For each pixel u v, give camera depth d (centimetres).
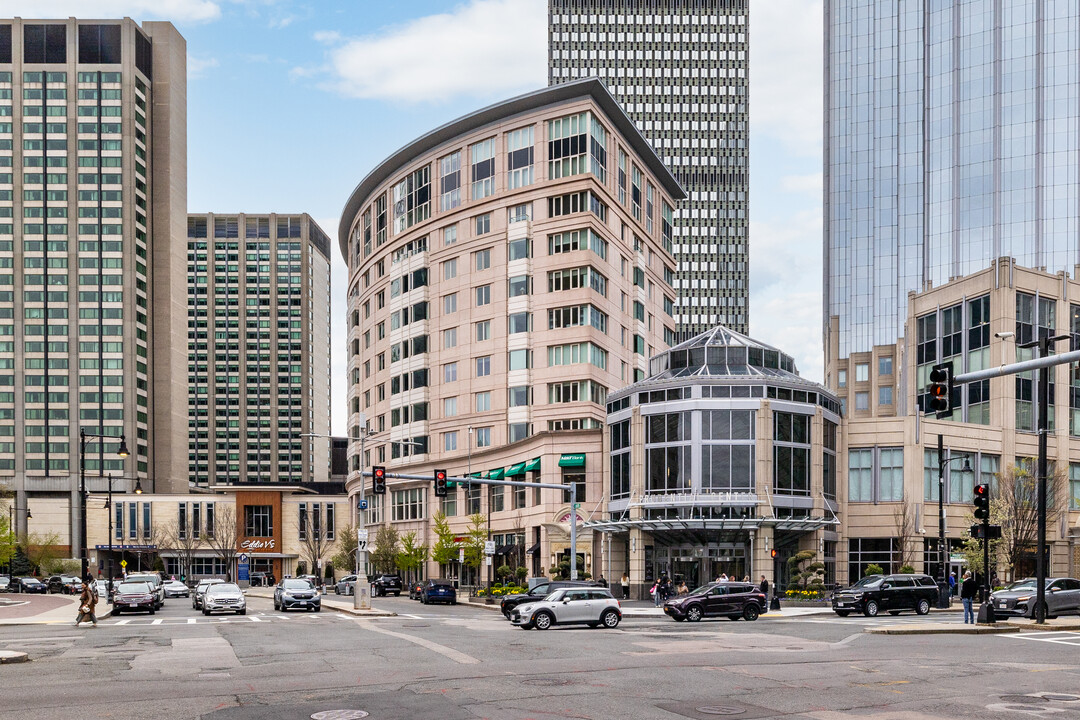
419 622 4044
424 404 9331
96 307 15888
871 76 11512
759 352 6694
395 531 9238
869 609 4181
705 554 6197
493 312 8675
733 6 19275
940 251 10012
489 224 8831
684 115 19088
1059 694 1792
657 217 10194
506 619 4297
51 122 16175
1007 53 9819
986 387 7575
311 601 5044
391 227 10162
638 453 6444
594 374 8088
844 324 11369
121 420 15688
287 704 1672
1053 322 7694
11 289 15762
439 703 1677
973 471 6950
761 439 6128
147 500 14038
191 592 9319
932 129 10225
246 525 13688
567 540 7238
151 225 16925
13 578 9612
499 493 8281
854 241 11325
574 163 8319
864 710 1614
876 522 6744
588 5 19250
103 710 1625
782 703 1683
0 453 15338
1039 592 3447
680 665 2239
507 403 8450
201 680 2006
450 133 9212
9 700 1752
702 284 18700
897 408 10569
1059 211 9406
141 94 16738
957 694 1791
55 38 16325
